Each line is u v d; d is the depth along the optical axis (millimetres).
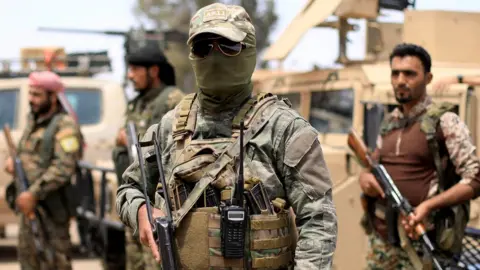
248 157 2711
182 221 2697
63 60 10156
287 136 2695
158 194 2885
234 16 2725
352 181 5480
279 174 2719
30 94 6047
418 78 4266
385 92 5457
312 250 2625
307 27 6320
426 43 6055
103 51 10539
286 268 2754
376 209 4449
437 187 4234
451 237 4156
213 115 2789
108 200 6910
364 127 5395
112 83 9531
